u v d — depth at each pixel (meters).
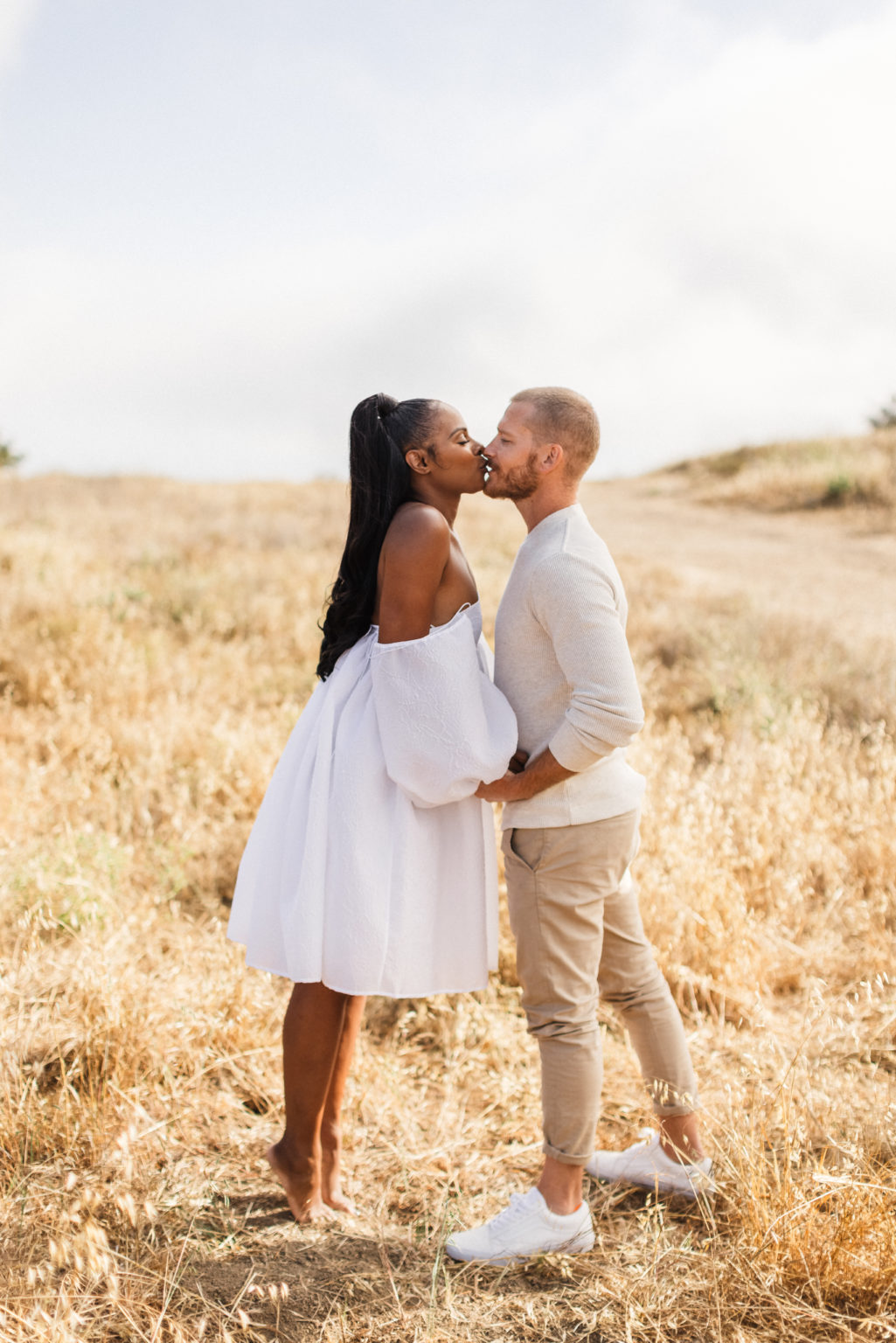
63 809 4.14
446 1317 1.99
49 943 3.23
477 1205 2.38
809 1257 1.99
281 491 22.66
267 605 8.12
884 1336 1.87
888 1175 2.18
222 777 4.54
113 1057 2.65
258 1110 2.70
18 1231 2.12
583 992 2.16
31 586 7.68
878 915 3.63
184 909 3.71
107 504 18.78
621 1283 2.04
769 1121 2.45
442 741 2.04
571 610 2.00
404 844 2.13
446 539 2.12
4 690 5.88
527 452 2.09
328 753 2.18
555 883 2.12
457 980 2.25
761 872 3.84
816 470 20.70
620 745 2.01
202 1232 2.22
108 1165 2.33
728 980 3.23
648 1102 2.76
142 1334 1.86
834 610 9.46
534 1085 2.83
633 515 20.17
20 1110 2.39
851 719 6.04
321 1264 2.14
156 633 6.98
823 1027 2.96
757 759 4.90
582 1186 2.46
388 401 2.21
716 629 7.61
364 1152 2.57
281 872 2.23
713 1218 2.23
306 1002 2.17
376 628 2.29
